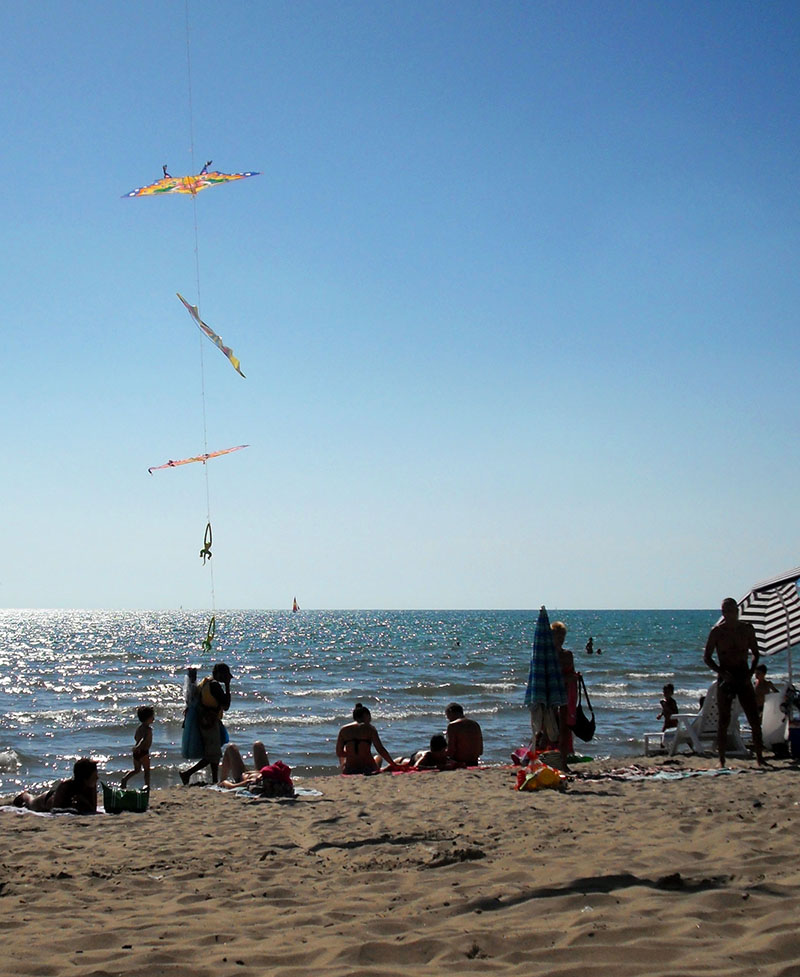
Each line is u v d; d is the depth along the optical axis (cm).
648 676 4669
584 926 368
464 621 16238
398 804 841
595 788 898
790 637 1171
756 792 811
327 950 362
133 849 638
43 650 7662
